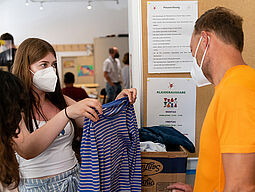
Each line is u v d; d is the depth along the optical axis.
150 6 2.41
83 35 8.62
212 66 1.18
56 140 1.54
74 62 8.62
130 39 2.75
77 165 1.67
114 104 1.41
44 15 8.48
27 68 1.52
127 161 1.57
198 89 2.49
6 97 1.00
